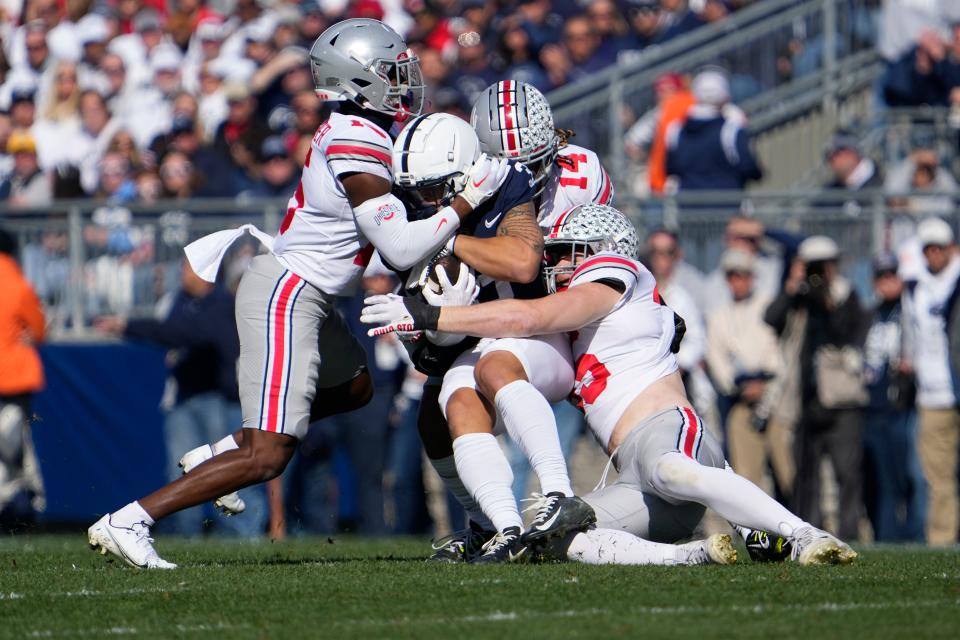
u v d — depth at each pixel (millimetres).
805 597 16938
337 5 51812
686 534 20969
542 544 19391
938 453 35656
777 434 35938
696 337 36000
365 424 36312
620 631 14961
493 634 14867
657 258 36188
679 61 43375
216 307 35875
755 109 44312
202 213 39562
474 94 46656
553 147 21547
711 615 15852
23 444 36344
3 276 36125
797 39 45094
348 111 21031
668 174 41188
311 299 20703
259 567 20703
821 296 35500
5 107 50875
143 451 38781
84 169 48406
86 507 38875
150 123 49000
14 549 26797
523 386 20172
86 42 51531
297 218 20750
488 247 20250
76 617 16500
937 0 43750
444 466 21953
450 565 20484
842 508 35469
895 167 41719
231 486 20469
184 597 17609
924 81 43562
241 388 20656
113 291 39875
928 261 35812
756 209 38719
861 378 35438
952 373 35344
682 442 20156
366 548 26547
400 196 21125
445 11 50750
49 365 39031
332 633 15156
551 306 20312
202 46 49531
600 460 35750
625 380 20859
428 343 21219
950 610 16172
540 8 48656
